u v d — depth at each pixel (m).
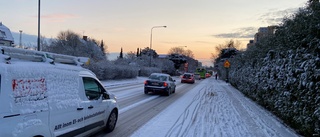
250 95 17.56
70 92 5.41
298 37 9.05
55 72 4.98
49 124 4.65
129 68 40.22
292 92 8.73
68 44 59.91
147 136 7.03
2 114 3.72
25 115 4.11
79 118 5.66
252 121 9.67
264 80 13.08
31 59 4.73
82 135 5.91
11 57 4.32
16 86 4.03
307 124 7.15
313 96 6.98
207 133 7.61
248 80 18.59
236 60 32.62
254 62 17.83
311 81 7.18
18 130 3.93
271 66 12.23
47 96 4.66
